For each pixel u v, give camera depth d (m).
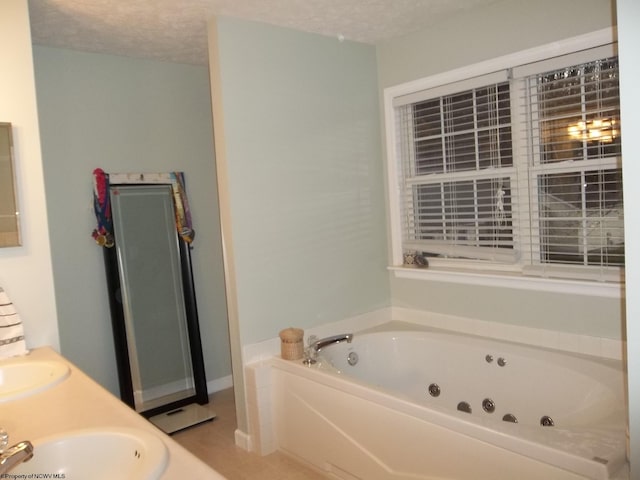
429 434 2.11
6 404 1.68
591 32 2.56
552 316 2.85
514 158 3.00
